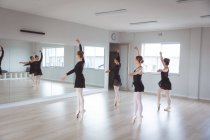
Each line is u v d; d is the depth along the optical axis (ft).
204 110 19.83
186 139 12.49
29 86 22.12
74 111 18.25
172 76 27.96
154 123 15.47
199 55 25.72
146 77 30.27
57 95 24.26
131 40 31.42
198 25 24.75
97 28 28.37
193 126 14.94
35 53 22.31
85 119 16.02
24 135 12.48
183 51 27.02
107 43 30.25
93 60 28.66
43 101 22.39
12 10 19.47
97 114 17.52
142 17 21.03
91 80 28.48
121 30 30.58
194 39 26.02
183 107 21.01
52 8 18.45
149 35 29.73
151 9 17.69
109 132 13.37
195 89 26.13
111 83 33.76
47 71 23.57
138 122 15.62
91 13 19.98
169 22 23.26
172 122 15.79
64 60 24.77
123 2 15.83
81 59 16.38
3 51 20.06
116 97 20.75
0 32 18.85
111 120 15.93
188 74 26.73
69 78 25.23
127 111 18.67
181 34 27.09
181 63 27.25
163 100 24.11
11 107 19.38
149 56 30.17
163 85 18.83
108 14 20.16
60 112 17.84
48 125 14.40
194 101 24.39
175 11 18.19
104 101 22.82
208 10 17.65
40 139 11.91
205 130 14.14
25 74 21.77
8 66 20.51
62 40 24.07
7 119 15.58
